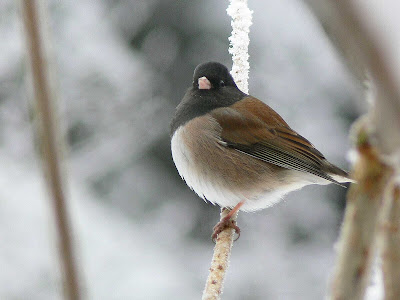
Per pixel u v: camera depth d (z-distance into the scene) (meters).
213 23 13.60
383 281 1.94
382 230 1.92
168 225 13.45
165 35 13.87
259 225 13.30
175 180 13.82
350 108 13.46
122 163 13.64
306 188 13.52
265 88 13.43
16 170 11.62
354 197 1.75
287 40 13.30
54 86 2.04
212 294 4.29
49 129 2.02
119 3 14.02
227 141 7.50
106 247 10.90
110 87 13.62
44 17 2.00
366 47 1.24
